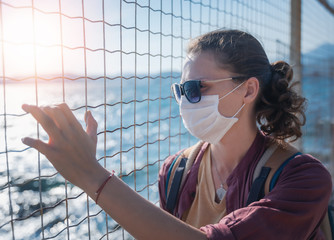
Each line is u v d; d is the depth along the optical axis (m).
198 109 1.38
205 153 1.51
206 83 1.36
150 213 0.98
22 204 3.41
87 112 1.10
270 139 1.41
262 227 1.06
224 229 1.04
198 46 1.39
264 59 1.43
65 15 1.20
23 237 2.79
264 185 1.27
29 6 1.09
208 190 1.43
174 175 1.50
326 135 5.31
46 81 1.16
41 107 0.95
